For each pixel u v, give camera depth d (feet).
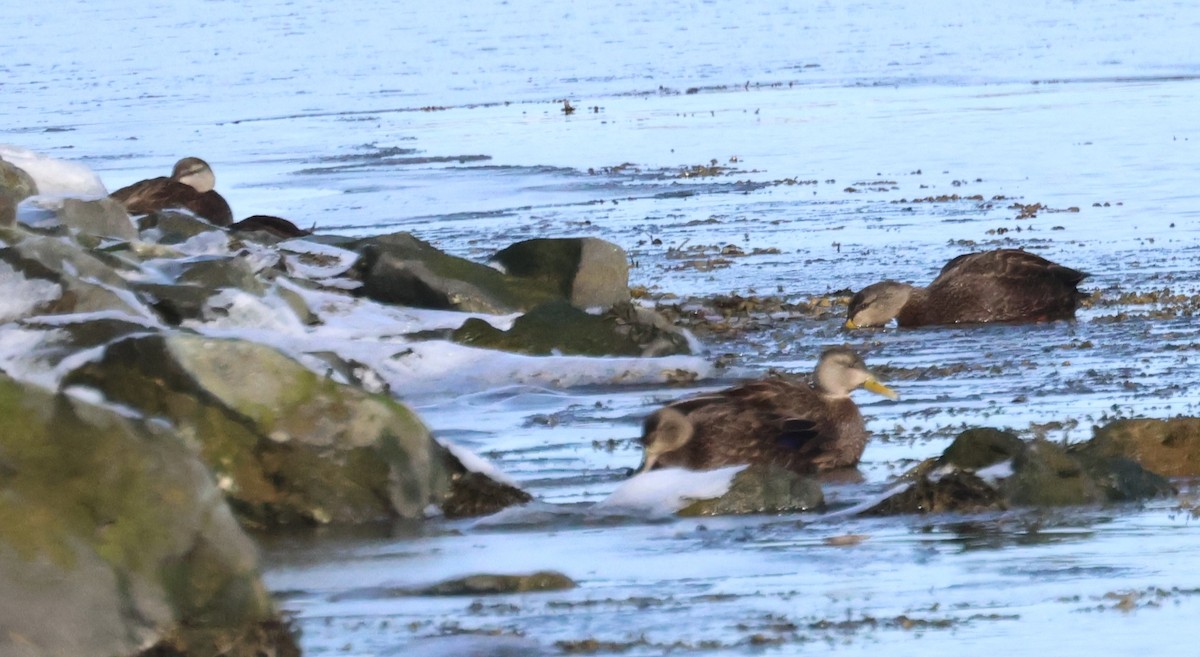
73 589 83.76
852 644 89.71
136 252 209.77
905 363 200.34
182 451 91.35
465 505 135.54
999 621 93.25
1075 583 101.14
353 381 182.09
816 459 145.69
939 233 321.52
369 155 522.88
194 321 193.26
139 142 583.58
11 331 153.69
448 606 100.73
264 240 243.60
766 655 88.48
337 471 132.26
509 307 232.73
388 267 232.12
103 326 154.81
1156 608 94.68
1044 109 574.56
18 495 85.40
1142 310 234.99
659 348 207.92
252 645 89.04
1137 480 129.18
